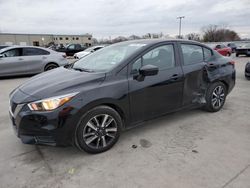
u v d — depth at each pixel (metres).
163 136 3.38
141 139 3.29
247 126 3.71
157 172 2.51
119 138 3.32
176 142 3.19
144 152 2.93
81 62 3.86
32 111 2.54
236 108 4.65
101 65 3.33
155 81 3.26
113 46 3.88
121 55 3.33
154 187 2.27
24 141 2.67
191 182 2.33
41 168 2.62
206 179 2.37
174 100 3.59
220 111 4.46
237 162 2.67
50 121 2.53
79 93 2.64
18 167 2.64
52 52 9.85
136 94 3.08
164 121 3.95
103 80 2.86
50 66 9.66
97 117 2.82
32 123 2.56
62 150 3.01
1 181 2.39
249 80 7.97
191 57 3.86
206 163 2.66
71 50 23.27
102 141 2.90
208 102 4.18
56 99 2.54
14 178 2.44
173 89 3.52
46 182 2.38
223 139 3.26
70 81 2.81
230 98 5.45
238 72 10.13
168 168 2.57
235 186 2.27
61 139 2.61
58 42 74.25
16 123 2.67
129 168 2.59
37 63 9.29
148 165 2.64
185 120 3.99
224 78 4.29
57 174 2.51
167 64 3.49
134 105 3.11
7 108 4.89
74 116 2.61
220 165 2.61
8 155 2.90
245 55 20.78
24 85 3.10
